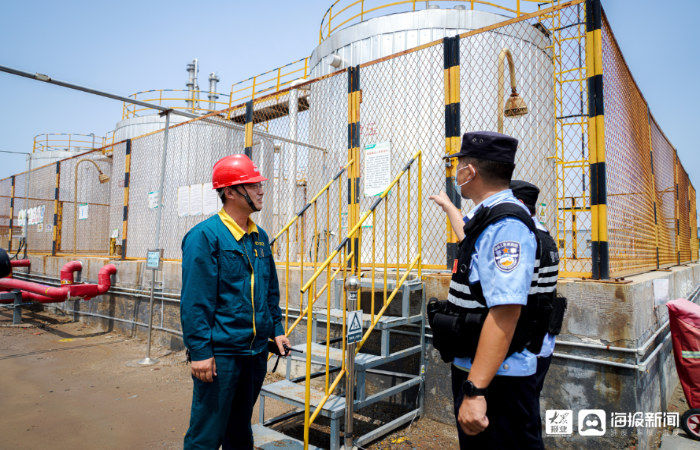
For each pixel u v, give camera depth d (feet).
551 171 18.48
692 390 11.84
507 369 5.19
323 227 20.25
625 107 13.43
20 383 16.78
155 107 20.36
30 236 42.73
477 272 5.31
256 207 8.14
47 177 41.83
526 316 5.25
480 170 5.85
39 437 11.82
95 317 27.76
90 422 12.85
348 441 9.51
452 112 13.00
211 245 7.38
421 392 12.49
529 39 18.95
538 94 18.98
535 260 5.25
